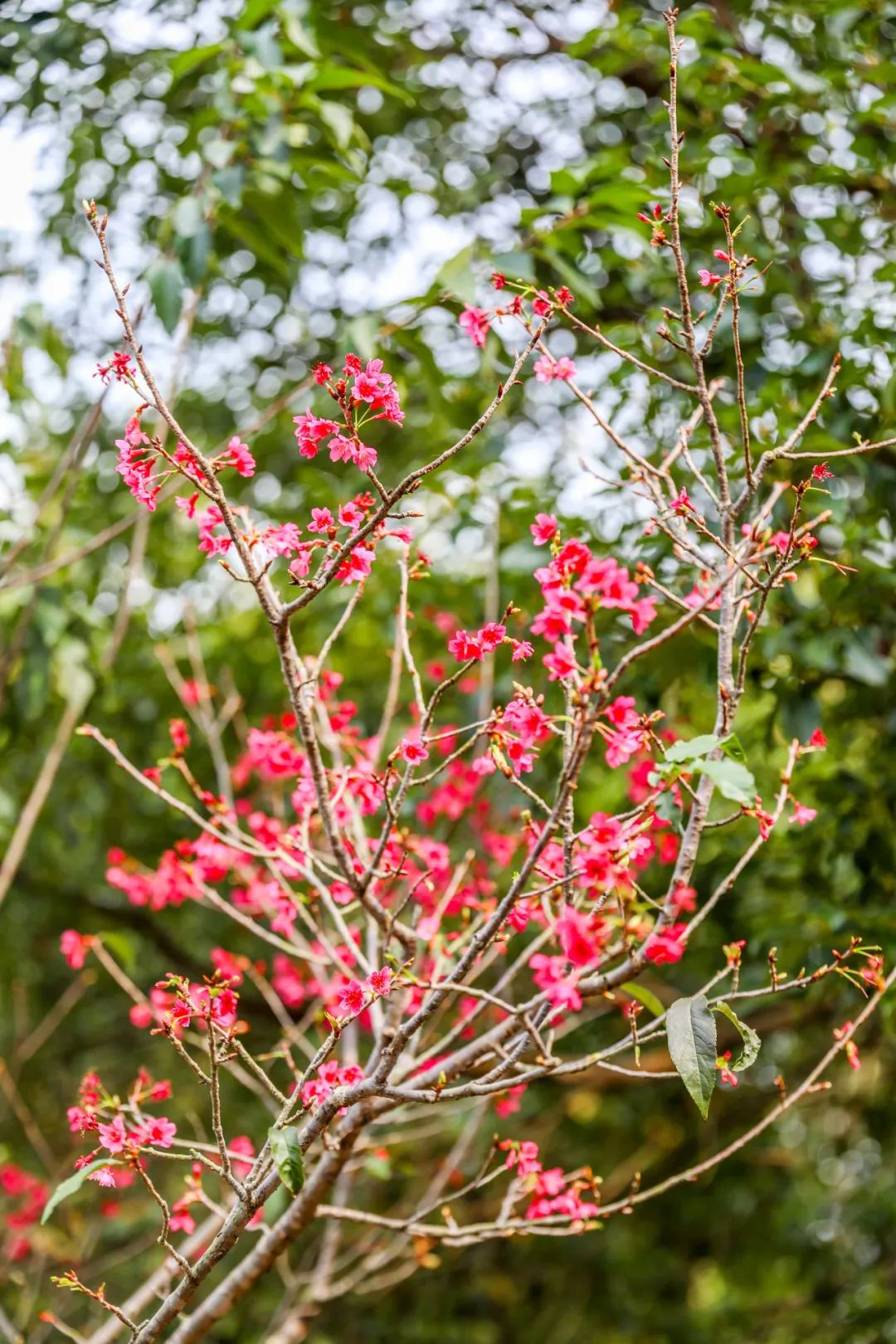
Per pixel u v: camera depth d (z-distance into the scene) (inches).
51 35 165.0
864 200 187.8
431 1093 84.0
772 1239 287.1
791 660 153.4
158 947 272.2
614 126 225.1
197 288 146.6
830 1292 273.7
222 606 272.7
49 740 233.0
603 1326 285.4
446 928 143.9
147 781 112.6
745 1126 261.0
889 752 168.2
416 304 139.0
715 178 164.2
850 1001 152.8
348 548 81.7
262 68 139.7
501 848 145.4
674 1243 287.1
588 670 75.5
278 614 85.5
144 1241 192.7
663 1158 263.0
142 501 83.2
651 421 167.8
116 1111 115.9
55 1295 205.5
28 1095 282.4
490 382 153.6
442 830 157.9
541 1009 91.7
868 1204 288.4
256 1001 251.1
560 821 77.0
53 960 287.3
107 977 280.2
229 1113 262.4
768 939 159.8
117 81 194.9
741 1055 81.7
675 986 205.9
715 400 159.9
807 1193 303.9
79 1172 83.5
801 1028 205.3
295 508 218.4
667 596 90.0
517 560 158.6
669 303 169.9
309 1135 85.4
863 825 162.2
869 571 146.2
